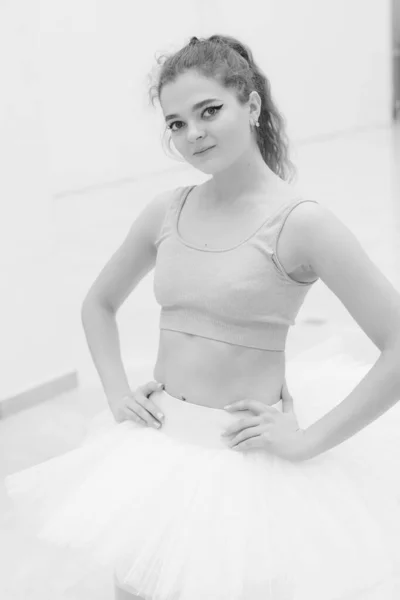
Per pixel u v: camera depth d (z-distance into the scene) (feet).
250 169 6.14
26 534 9.23
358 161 36.88
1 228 13.01
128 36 36.17
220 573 5.39
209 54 5.85
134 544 5.59
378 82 51.57
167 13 37.91
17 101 13.23
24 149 13.39
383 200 27.14
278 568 5.48
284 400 6.44
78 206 31.01
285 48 45.06
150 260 7.04
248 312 5.98
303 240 5.85
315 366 8.12
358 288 5.77
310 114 47.11
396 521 5.99
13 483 6.45
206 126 5.82
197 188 6.55
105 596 8.20
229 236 6.07
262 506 5.69
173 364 6.38
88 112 34.96
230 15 41.24
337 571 5.54
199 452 6.07
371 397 5.74
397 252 20.24
